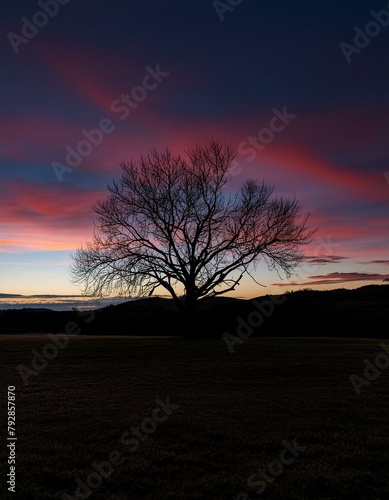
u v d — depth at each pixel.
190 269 32.72
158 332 47.81
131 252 33.09
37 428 8.78
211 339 31.23
